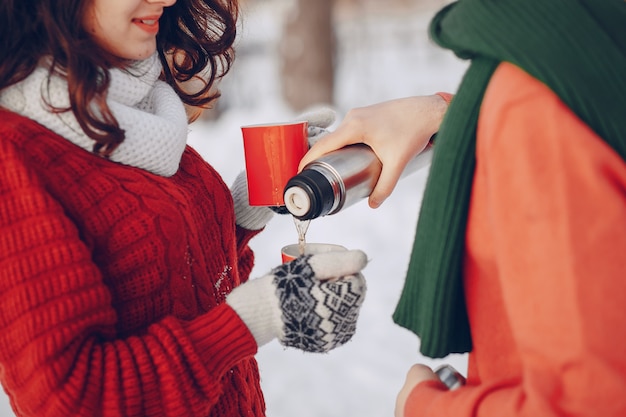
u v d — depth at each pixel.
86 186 1.34
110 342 1.31
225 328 1.33
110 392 1.25
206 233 1.62
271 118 9.39
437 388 1.13
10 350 1.25
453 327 1.12
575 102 0.91
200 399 1.32
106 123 1.34
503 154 0.93
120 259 1.37
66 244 1.25
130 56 1.49
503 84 0.96
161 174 1.50
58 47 1.32
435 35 1.11
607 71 0.91
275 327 1.35
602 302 0.85
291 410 3.43
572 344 0.85
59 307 1.22
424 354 1.13
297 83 9.60
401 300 1.21
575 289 0.85
